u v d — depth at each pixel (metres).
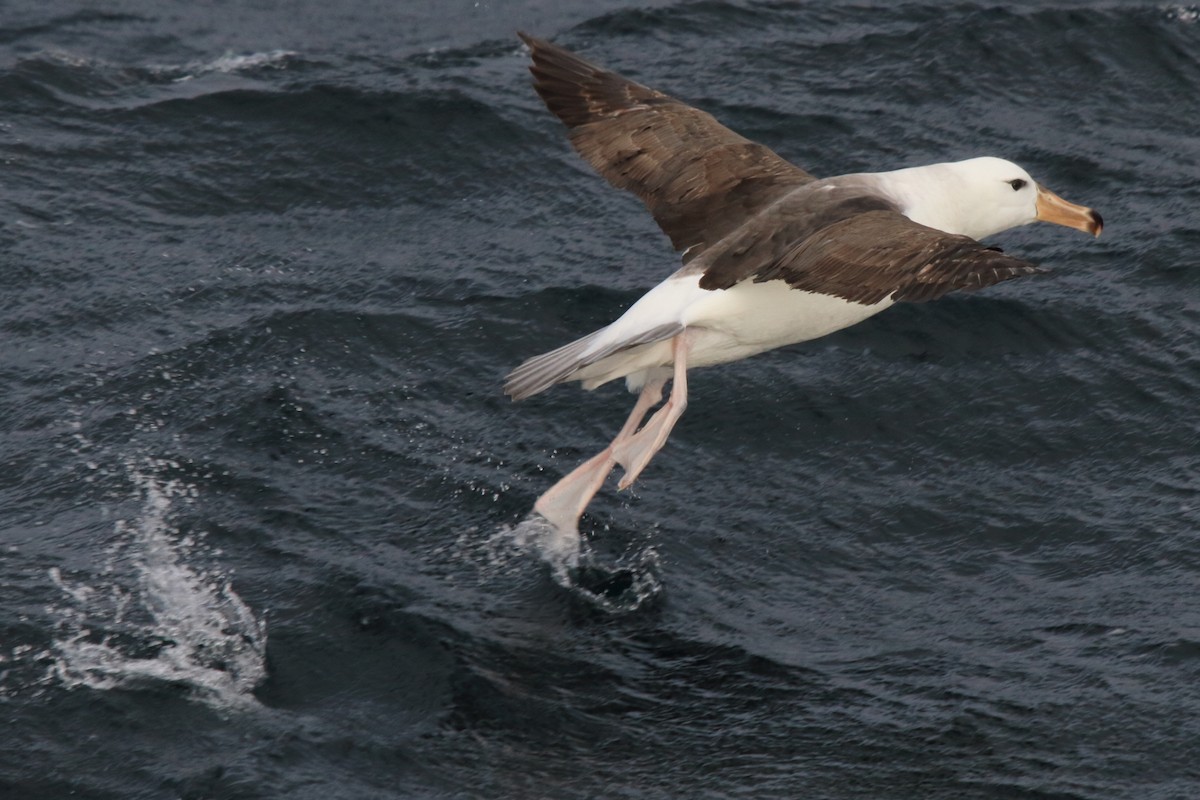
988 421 15.77
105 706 11.70
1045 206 13.08
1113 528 14.20
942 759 11.45
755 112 21.36
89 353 16.22
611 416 15.63
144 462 14.53
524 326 17.06
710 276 11.70
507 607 13.02
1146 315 17.27
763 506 14.53
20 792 10.92
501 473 14.72
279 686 12.02
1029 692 12.15
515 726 11.70
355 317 16.97
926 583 13.62
